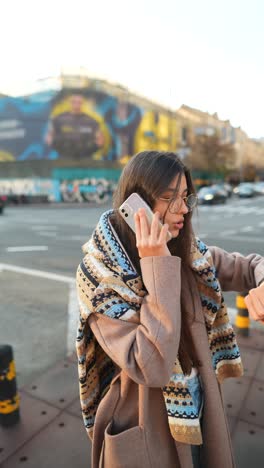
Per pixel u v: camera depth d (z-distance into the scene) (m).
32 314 4.37
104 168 33.56
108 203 32.06
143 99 36.62
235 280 1.21
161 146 38.91
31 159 31.91
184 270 1.03
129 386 0.99
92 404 1.06
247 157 63.28
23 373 2.96
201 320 1.01
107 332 0.88
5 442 2.14
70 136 31.89
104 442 0.97
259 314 0.92
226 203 27.05
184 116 43.59
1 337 3.72
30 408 2.45
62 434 2.19
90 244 0.99
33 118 31.38
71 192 32.56
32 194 32.03
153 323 0.83
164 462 0.97
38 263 7.19
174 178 0.88
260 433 2.14
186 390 0.92
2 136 32.28
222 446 1.01
